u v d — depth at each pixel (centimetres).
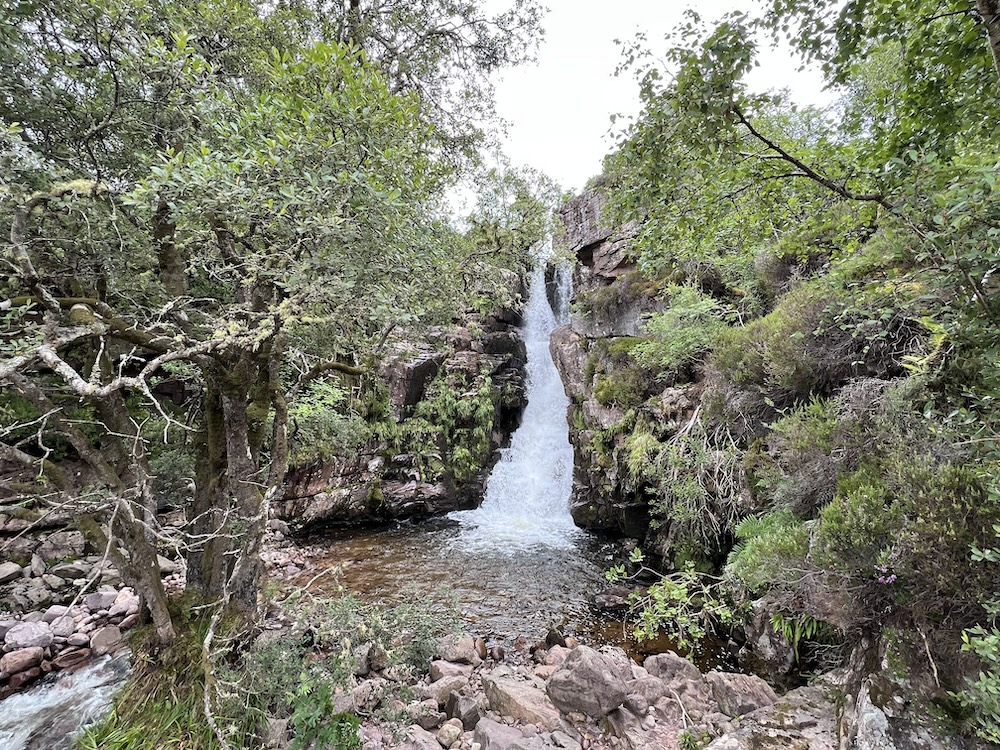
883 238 355
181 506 656
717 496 591
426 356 1066
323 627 326
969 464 273
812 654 394
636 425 789
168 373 691
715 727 342
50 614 514
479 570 725
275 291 310
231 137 271
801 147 298
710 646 475
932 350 360
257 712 298
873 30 224
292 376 579
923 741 239
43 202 292
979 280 201
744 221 341
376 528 943
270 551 766
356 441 913
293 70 311
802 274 684
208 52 411
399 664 369
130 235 372
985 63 222
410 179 341
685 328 759
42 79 360
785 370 525
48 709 379
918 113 250
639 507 798
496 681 406
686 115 241
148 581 332
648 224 339
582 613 586
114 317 333
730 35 219
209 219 310
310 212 251
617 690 362
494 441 1147
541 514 994
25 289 332
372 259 291
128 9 316
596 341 1050
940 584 254
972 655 245
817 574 335
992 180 171
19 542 591
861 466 365
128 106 375
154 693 311
